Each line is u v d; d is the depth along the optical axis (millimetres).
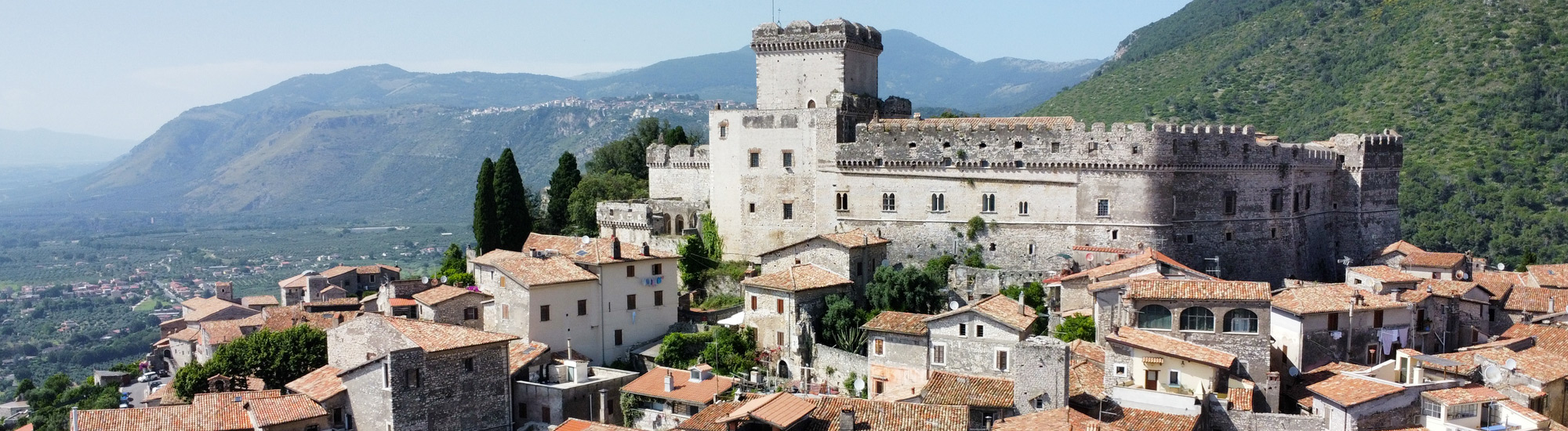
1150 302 94625
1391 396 83812
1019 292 123938
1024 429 81188
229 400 100500
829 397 88188
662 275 125625
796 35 149000
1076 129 130625
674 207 156250
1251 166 132750
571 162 183125
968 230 135875
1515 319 114312
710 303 138875
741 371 113812
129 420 94938
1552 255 193000
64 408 138625
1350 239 147375
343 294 190625
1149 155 127188
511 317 116438
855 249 129250
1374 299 102062
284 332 121688
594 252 123438
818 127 143750
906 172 138625
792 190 145875
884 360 105812
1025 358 87750
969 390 90625
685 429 86062
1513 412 83250
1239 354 91750
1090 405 88125
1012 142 133500
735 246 150250
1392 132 152375
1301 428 84875
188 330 177875
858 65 151625
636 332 123125
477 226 161375
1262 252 133875
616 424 105312
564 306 116812
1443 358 92438
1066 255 130625
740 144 149000
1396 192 151500
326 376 104375
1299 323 96250
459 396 99375
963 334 101062
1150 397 88312
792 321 116312
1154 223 127562
